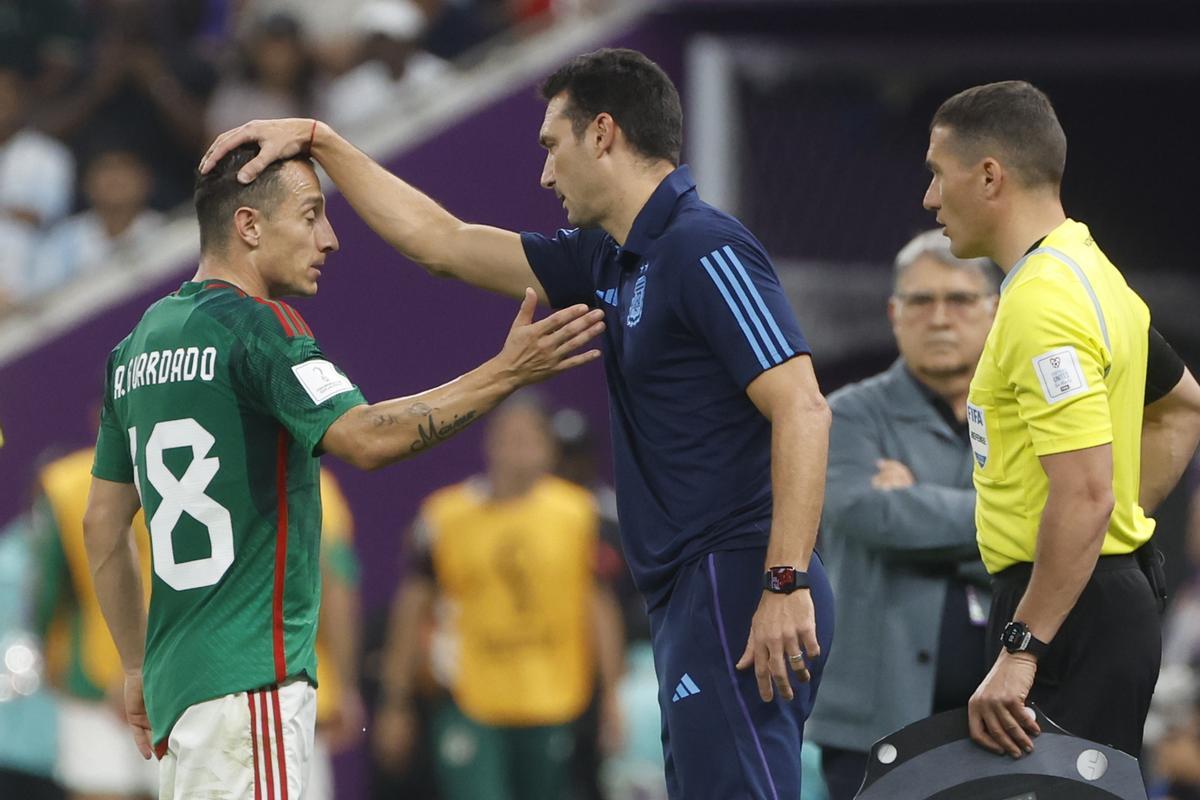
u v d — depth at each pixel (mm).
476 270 16984
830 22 34312
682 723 15375
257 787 14945
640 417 15711
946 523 18156
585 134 15742
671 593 15594
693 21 34875
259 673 14984
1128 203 35688
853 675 18641
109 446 15914
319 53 39938
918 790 14969
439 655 29922
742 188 34781
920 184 34594
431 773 30219
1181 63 33406
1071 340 14609
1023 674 14711
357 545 32906
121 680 26125
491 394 14727
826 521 19000
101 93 38594
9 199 37250
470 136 33969
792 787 15289
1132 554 15500
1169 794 24156
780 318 15023
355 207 17109
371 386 33031
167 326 15250
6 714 26953
